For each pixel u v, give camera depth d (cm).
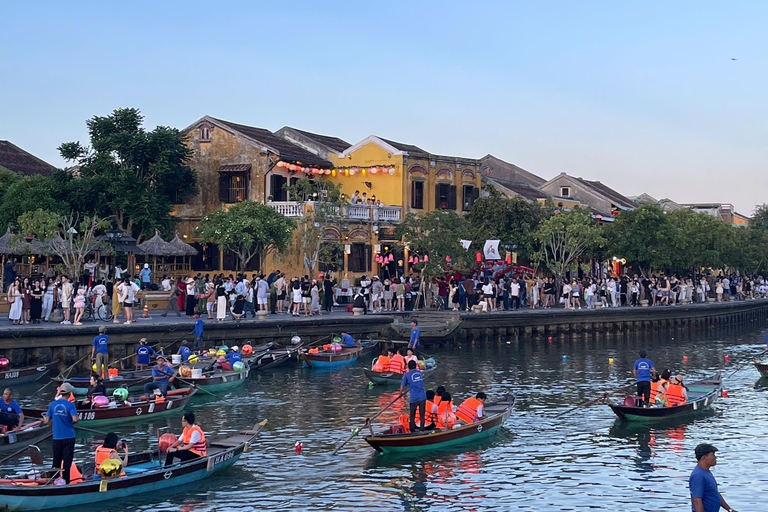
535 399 3064
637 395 2723
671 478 2044
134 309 4291
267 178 5547
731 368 3984
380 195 5938
